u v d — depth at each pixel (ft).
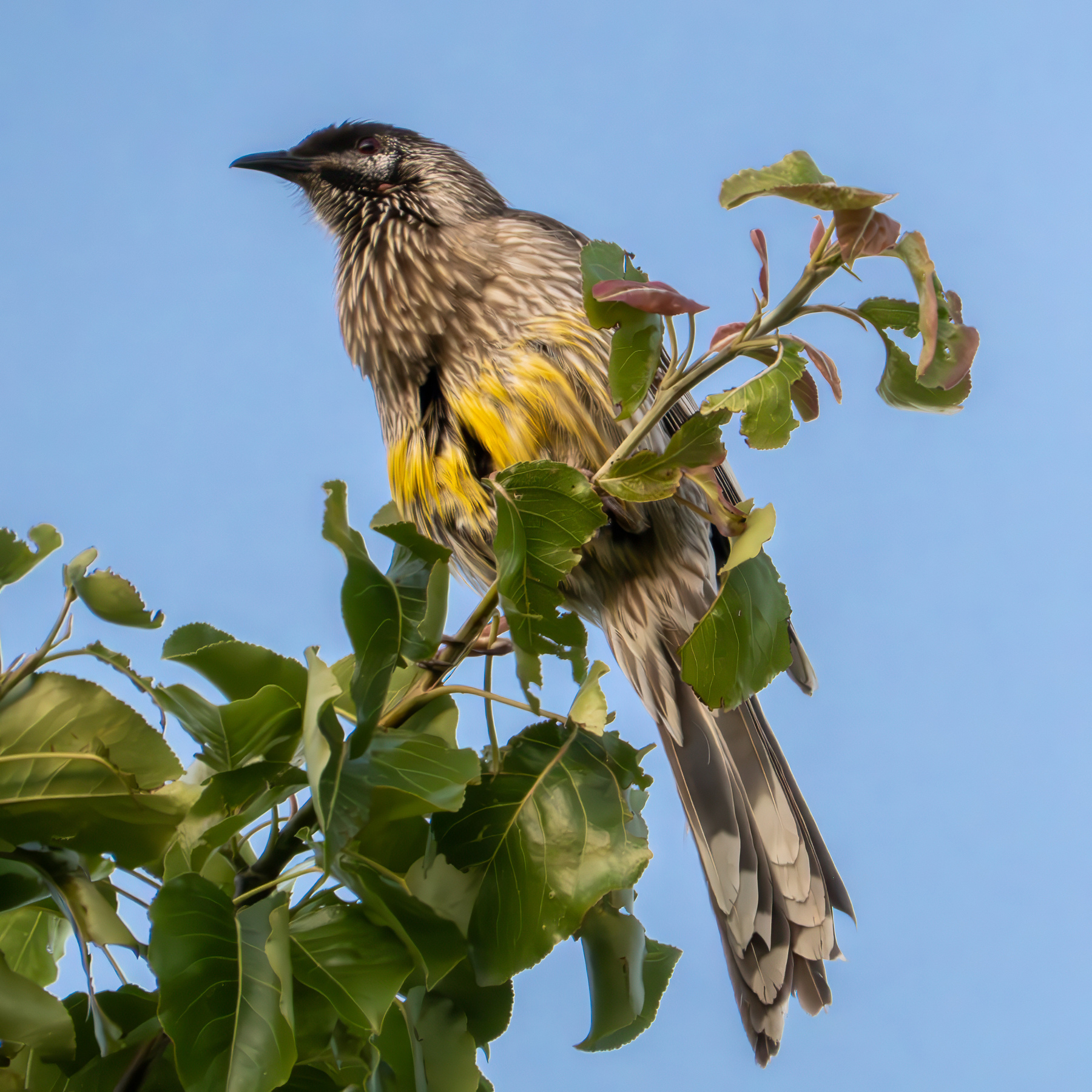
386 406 22.93
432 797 8.52
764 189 9.09
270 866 9.28
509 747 10.18
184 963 7.80
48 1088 9.04
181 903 8.04
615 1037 10.71
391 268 22.56
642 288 9.82
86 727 8.94
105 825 9.01
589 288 10.23
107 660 9.07
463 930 9.39
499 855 9.59
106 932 8.57
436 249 22.36
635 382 10.44
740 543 10.30
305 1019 8.41
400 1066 8.86
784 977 19.80
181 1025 7.58
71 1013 9.10
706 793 22.57
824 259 9.62
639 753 10.30
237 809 9.16
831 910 21.06
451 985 9.64
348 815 8.41
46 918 10.85
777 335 9.89
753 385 9.75
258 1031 7.72
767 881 21.30
